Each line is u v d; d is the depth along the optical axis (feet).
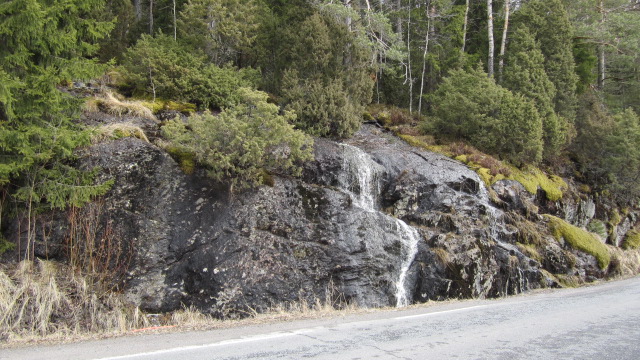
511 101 54.44
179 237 31.12
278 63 51.85
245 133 33.58
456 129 56.65
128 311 27.27
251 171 33.88
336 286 33.06
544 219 51.44
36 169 27.55
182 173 33.63
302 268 32.60
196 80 46.06
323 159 41.11
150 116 40.57
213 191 33.65
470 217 43.65
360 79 52.31
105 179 30.94
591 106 69.82
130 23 60.18
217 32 51.96
